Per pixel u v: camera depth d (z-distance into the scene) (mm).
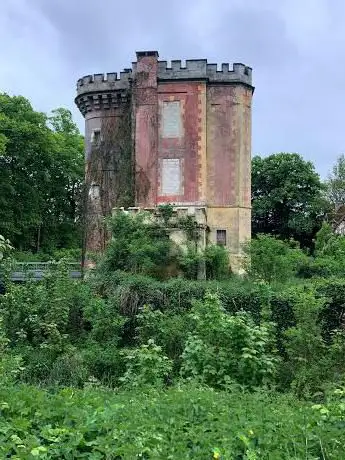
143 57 38469
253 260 30625
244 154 38812
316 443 7027
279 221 63000
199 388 10750
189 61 38156
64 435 6824
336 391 9734
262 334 13867
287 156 62688
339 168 64188
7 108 53812
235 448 6805
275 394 12516
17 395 8031
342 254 36156
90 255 33688
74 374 19531
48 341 21547
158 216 33844
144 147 38156
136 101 38500
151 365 13891
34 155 55438
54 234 60562
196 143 37875
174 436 7004
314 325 16797
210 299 15414
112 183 40062
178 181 37875
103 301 25125
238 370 13328
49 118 61625
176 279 27547
